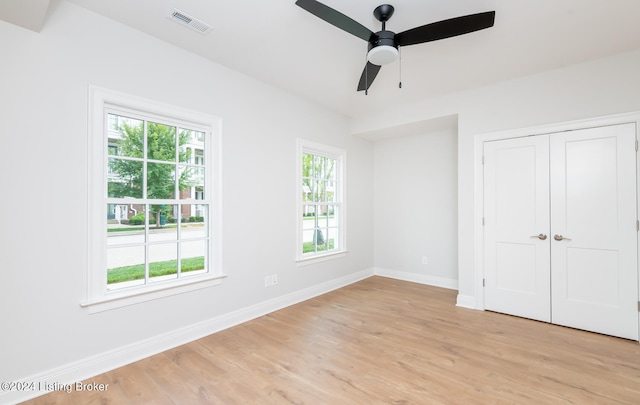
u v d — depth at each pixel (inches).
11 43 68.9
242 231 117.5
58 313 74.2
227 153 112.4
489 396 70.0
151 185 94.5
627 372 80.2
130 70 87.1
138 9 79.1
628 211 101.4
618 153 103.2
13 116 68.8
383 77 121.6
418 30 74.6
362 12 79.9
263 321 117.3
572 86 111.3
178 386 74.2
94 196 80.7
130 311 86.4
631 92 101.7
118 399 69.4
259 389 73.0
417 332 106.5
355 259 181.5
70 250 76.5
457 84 128.8
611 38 93.0
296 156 142.2
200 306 103.0
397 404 67.2
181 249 101.7
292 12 80.2
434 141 173.8
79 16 78.1
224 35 91.4
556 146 114.3
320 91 137.3
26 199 70.3
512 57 105.1
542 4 76.2
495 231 127.3
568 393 71.1
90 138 79.9
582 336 103.3
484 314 124.8
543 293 116.4
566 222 112.0
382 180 194.5
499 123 126.5
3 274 67.3
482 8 77.9
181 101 98.7
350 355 89.7
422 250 177.8
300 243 143.7
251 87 121.5
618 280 102.7
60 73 75.1
